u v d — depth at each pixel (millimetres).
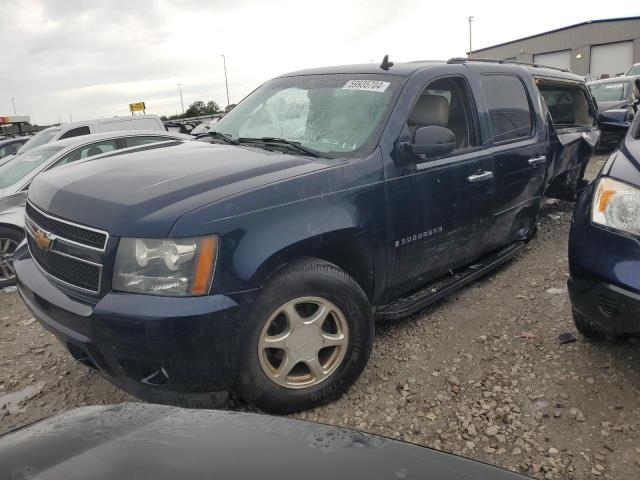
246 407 2797
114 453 1140
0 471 1090
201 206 2396
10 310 4695
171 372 2336
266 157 2996
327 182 2801
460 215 3629
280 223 2564
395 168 3143
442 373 3121
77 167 3236
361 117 3303
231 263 2391
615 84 12617
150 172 2811
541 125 4633
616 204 2768
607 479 2250
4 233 5359
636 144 3062
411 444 1289
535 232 4945
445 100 3691
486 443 2508
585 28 46188
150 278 2312
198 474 1062
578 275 2871
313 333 2719
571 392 2857
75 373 3357
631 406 2707
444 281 3822
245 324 2438
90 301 2434
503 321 3736
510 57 53719
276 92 3998
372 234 3010
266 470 1092
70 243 2547
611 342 3299
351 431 1307
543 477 2271
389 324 3775
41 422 1396
